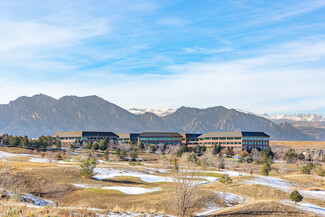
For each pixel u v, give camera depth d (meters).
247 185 89.69
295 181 105.31
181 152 192.38
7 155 155.00
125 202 68.56
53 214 33.06
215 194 74.62
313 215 57.22
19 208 34.75
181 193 52.69
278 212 57.84
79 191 78.75
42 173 95.62
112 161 158.75
